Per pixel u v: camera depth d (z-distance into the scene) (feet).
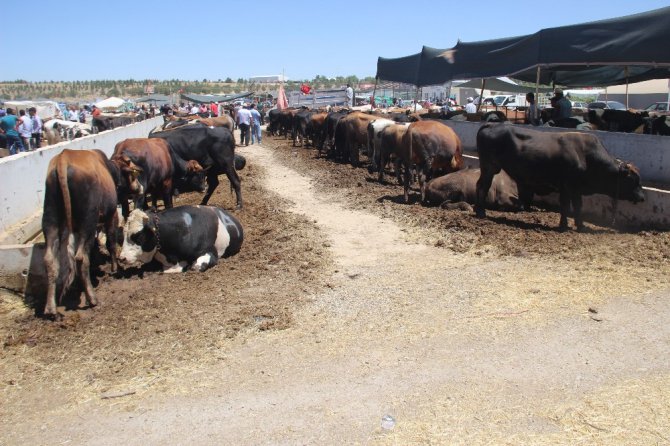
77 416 15.20
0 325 21.01
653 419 14.03
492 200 37.32
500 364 17.08
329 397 15.64
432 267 26.25
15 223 31.37
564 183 31.53
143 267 26.71
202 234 26.35
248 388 16.25
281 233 33.42
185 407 15.40
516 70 50.42
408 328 19.77
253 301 22.57
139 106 245.65
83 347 18.99
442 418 14.44
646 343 18.01
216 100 200.23
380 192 46.14
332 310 21.59
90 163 22.22
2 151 57.77
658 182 35.70
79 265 21.86
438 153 40.01
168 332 19.85
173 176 35.88
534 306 21.15
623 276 23.61
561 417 14.29
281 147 91.40
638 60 40.55
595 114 47.37
